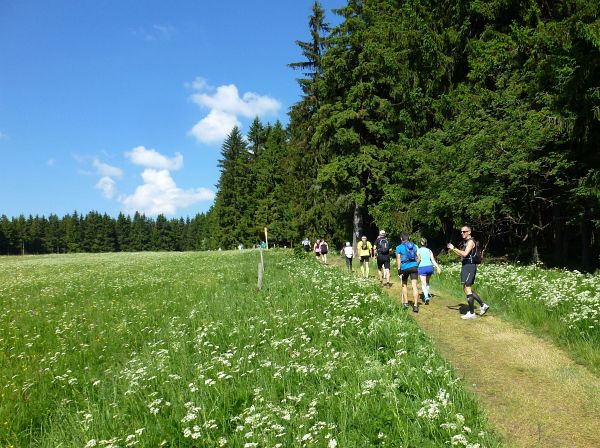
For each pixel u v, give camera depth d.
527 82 18.78
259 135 76.62
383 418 5.08
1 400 6.76
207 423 4.95
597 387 5.89
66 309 14.49
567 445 4.63
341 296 11.99
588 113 14.58
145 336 10.45
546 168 17.69
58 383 7.49
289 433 4.75
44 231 138.88
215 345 8.60
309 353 7.35
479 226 21.89
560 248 19.77
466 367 6.95
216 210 78.12
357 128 29.75
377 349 7.51
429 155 22.08
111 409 6.05
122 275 26.30
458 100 22.83
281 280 17.08
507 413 5.36
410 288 14.81
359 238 30.05
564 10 18.06
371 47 26.89
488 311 10.48
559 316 8.66
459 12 23.03
